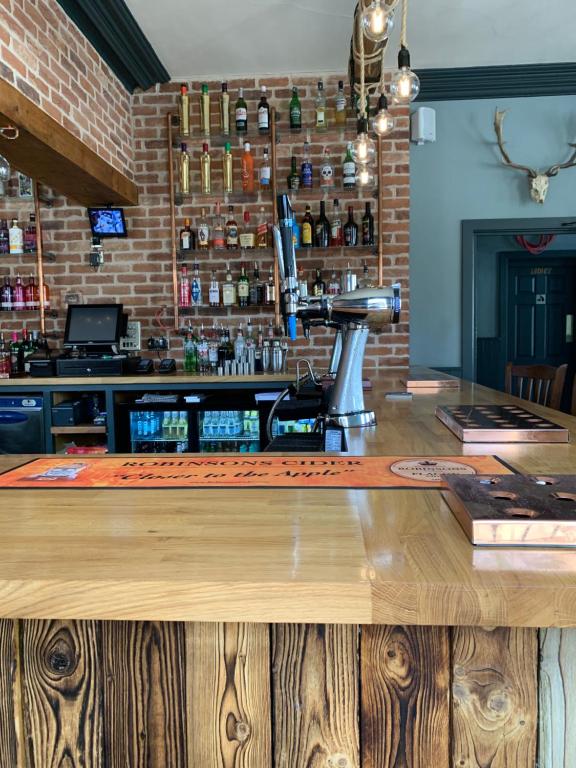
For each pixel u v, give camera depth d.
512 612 0.67
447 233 4.82
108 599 0.69
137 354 4.53
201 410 3.99
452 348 4.87
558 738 0.74
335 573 0.71
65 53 3.32
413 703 0.75
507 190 4.77
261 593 0.68
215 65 4.25
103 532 0.87
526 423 1.63
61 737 0.79
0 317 4.54
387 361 4.50
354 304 1.77
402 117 4.39
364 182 3.68
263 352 4.31
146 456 1.42
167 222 4.46
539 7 3.64
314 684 0.76
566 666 0.73
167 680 0.78
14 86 2.74
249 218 4.41
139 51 3.95
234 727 0.77
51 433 4.03
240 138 4.41
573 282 6.74
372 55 3.30
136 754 0.78
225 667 0.77
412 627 0.74
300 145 4.43
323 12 3.57
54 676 0.79
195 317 4.52
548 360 6.84
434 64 4.45
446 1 3.55
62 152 3.19
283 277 1.76
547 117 4.71
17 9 2.78
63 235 4.51
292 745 0.77
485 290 6.86
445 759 0.75
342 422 1.78
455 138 4.77
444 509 0.96
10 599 0.70
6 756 0.79
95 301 4.54
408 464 1.28
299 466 1.28
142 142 4.44
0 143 3.03
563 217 4.75
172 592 0.69
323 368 4.49
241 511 0.97
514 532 0.79
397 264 4.45
